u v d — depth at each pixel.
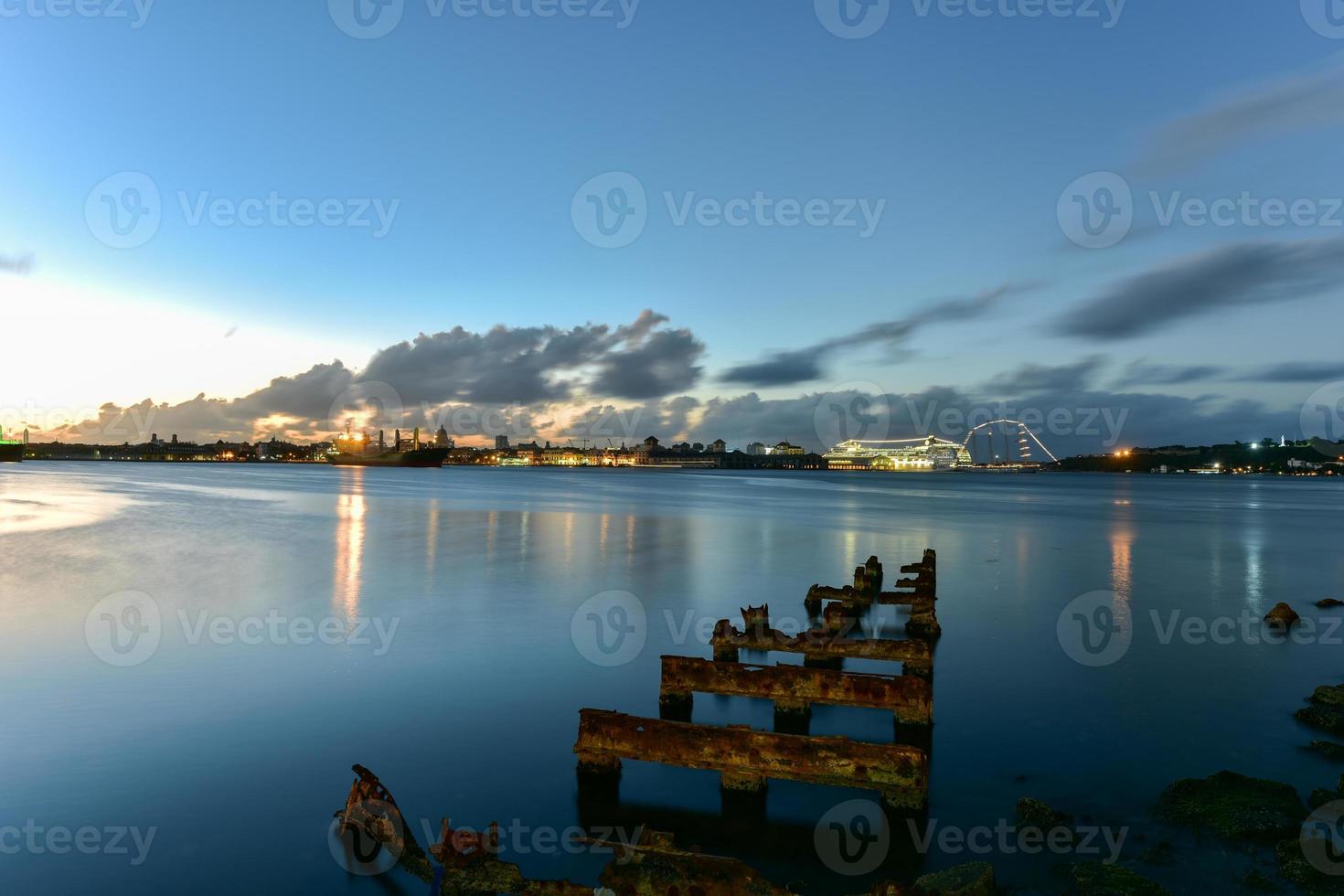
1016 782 8.24
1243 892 6.04
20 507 51.53
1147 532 40.03
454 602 18.08
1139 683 11.99
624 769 8.47
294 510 50.69
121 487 83.50
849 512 55.62
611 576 22.33
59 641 14.06
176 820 7.28
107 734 9.40
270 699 10.75
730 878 5.74
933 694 10.73
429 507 56.22
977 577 23.44
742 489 102.50
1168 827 7.16
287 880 6.32
